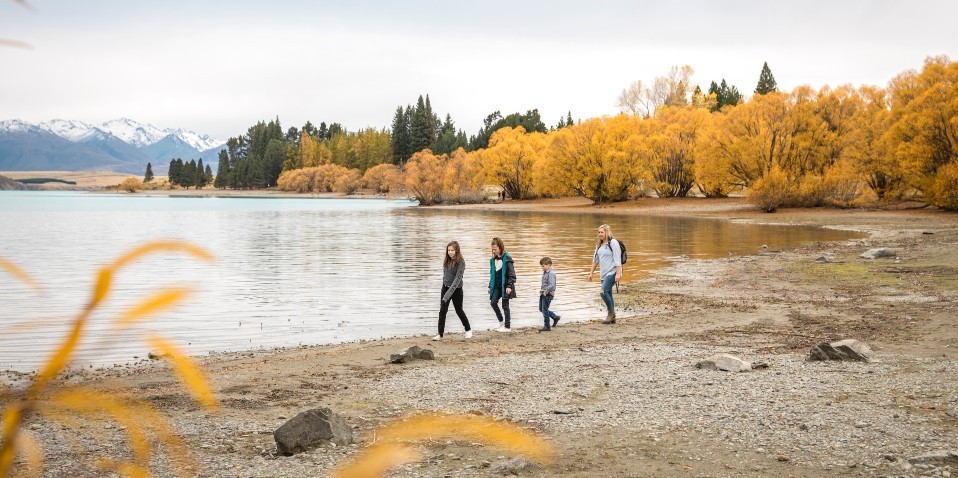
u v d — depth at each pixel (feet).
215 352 45.09
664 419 27.68
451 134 620.08
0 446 2.33
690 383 33.60
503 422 27.73
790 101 236.22
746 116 239.91
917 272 79.92
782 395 30.66
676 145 296.92
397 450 2.71
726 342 46.50
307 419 24.57
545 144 373.40
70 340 2.33
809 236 142.10
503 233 162.50
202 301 65.82
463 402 31.32
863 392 30.63
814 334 48.62
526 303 65.57
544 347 46.01
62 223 206.59
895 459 22.17
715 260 99.09
